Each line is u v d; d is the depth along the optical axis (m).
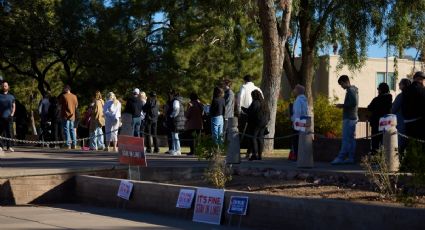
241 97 18.62
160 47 36.62
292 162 16.39
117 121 22.39
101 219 11.70
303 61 28.78
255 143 17.03
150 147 22.09
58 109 24.45
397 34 26.03
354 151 15.86
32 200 14.15
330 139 17.11
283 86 50.84
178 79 36.06
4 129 21.00
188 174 15.06
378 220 9.23
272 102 22.19
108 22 35.81
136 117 21.27
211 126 18.77
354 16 26.28
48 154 20.45
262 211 10.70
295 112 16.72
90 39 36.00
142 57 36.06
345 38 27.80
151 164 15.68
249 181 13.94
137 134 21.45
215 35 34.94
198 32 35.19
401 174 11.34
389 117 12.88
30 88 44.78
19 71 39.31
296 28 28.75
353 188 12.55
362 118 53.16
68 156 19.50
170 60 36.06
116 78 36.44
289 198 10.36
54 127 24.62
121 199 13.34
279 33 22.89
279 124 34.91
